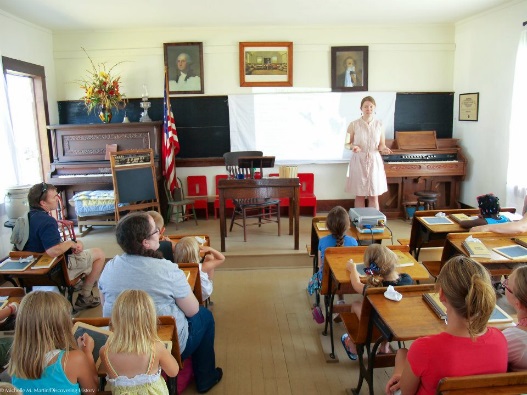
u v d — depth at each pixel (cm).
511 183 502
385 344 258
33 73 546
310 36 609
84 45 600
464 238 311
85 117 614
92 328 202
